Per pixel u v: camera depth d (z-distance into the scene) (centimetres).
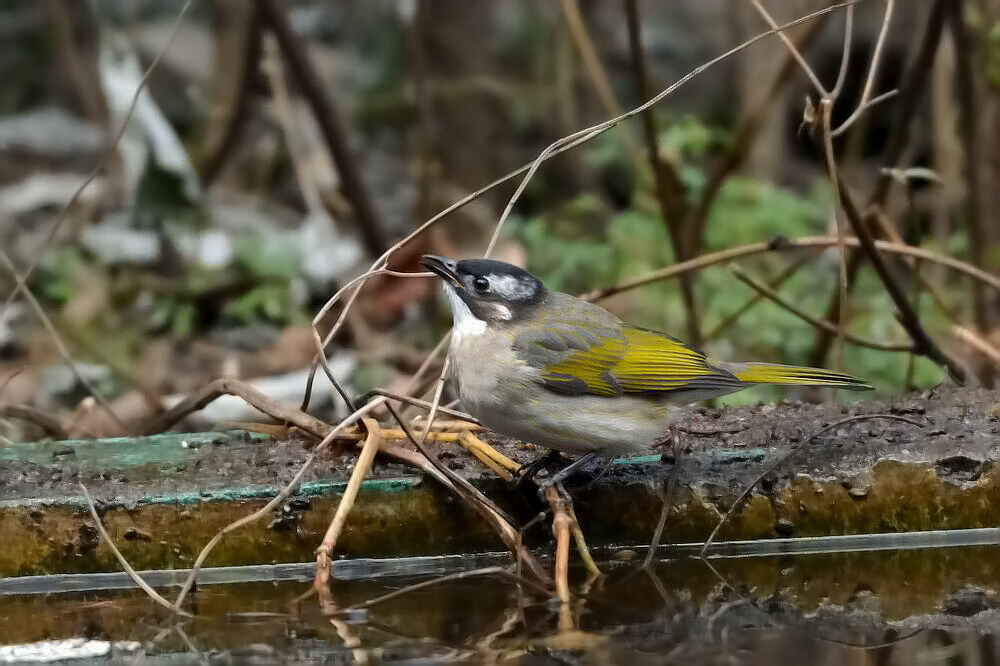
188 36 1970
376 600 743
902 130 1141
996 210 1430
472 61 1719
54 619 719
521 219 1652
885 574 793
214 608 734
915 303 1164
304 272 1507
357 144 1872
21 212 1647
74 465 873
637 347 875
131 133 1570
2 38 1978
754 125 1243
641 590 759
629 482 855
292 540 821
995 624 693
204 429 1205
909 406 943
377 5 1973
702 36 1966
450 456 881
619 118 880
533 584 770
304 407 922
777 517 856
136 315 1471
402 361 1329
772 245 1101
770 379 914
